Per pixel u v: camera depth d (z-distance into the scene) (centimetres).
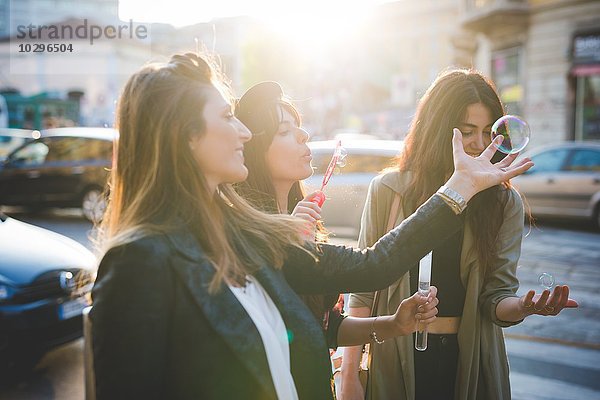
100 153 984
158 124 116
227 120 122
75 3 2517
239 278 117
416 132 198
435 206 135
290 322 120
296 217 144
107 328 104
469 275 187
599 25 1599
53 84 2478
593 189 953
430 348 189
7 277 380
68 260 413
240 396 108
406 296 191
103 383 104
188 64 123
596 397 354
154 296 106
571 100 1697
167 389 110
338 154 171
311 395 119
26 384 368
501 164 142
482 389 187
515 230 190
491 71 2011
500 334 194
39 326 382
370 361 197
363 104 3684
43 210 1132
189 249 112
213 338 108
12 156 1028
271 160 164
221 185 135
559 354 425
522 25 1809
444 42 3778
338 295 162
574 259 747
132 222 115
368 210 206
